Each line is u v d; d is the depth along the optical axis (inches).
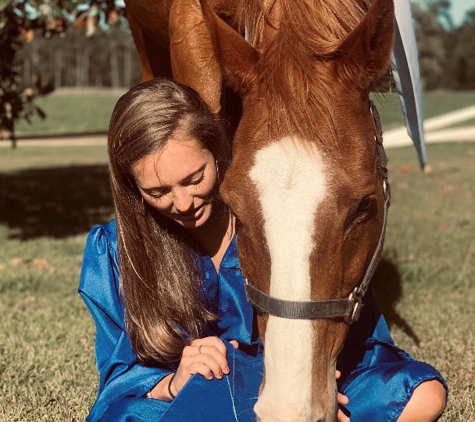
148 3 141.4
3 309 180.5
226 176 77.1
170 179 84.4
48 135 987.3
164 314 94.3
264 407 69.7
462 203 333.1
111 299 98.9
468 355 144.5
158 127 83.0
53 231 288.7
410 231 266.2
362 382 89.9
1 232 286.7
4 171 522.6
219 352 89.4
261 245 72.4
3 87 279.4
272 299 71.4
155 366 97.3
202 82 106.2
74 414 117.3
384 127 908.6
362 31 78.2
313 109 75.4
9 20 243.6
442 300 185.9
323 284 71.7
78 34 3501.5
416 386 86.7
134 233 94.1
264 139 75.6
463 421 113.0
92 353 146.3
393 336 157.0
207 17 83.3
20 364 140.2
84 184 442.6
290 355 70.4
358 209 74.1
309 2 83.4
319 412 70.3
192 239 96.8
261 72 80.8
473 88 2694.4
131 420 89.0
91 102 1797.5
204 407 86.0
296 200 71.2
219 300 97.5
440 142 699.4
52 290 199.3
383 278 200.5
